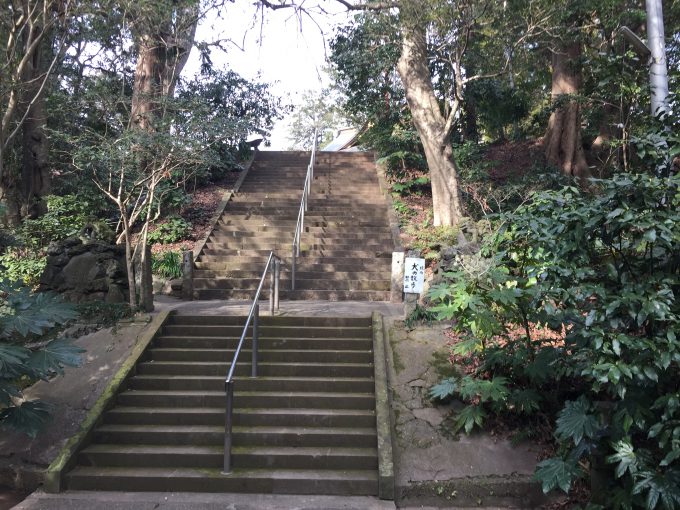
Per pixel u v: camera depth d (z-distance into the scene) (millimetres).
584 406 4688
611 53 10820
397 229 13422
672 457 3822
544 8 11258
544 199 4996
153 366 7004
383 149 17469
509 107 18344
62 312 5555
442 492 5293
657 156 4648
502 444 5742
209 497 5238
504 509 5238
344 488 5340
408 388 6516
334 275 11328
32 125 13023
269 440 5883
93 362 7078
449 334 7316
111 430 5965
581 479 5078
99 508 5035
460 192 13797
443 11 10898
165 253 12156
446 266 7902
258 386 6660
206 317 8008
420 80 13586
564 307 4961
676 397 3982
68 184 13688
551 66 17750
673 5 14039
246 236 13273
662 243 4230
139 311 8266
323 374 6910
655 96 8555
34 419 5297
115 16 11133
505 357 5883
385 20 12195
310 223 13891
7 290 5633
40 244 11828
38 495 5281
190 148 9734
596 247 4723
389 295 10547
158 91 13750
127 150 9297
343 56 15211
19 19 9109
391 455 5508
